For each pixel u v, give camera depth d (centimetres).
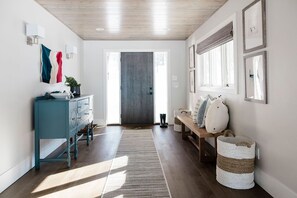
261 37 237
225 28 329
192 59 530
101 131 539
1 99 240
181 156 347
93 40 600
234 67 306
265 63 231
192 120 423
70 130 306
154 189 238
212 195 224
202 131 330
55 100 301
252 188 240
